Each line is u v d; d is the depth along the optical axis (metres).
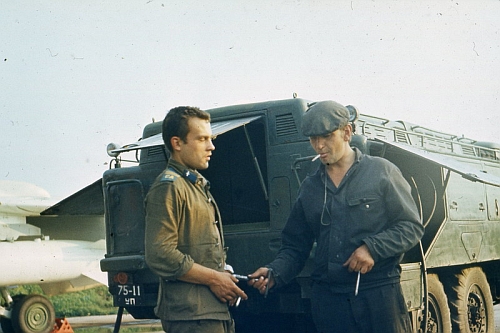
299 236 4.14
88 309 20.09
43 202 14.31
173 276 3.40
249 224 6.61
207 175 7.17
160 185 3.44
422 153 5.89
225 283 3.48
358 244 3.73
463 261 7.44
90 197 8.00
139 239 6.56
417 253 6.56
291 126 6.11
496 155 10.05
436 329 7.04
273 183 6.14
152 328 12.57
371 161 3.83
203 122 3.60
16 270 13.19
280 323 6.76
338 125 3.76
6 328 12.36
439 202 7.08
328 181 3.88
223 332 3.54
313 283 3.98
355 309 3.74
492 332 8.36
